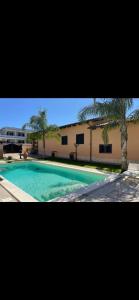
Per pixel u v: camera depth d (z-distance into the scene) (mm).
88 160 18766
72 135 21141
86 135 19047
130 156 14750
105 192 6152
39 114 22031
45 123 22062
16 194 6293
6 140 43094
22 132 47125
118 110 10211
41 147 28031
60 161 18969
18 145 34812
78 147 20125
